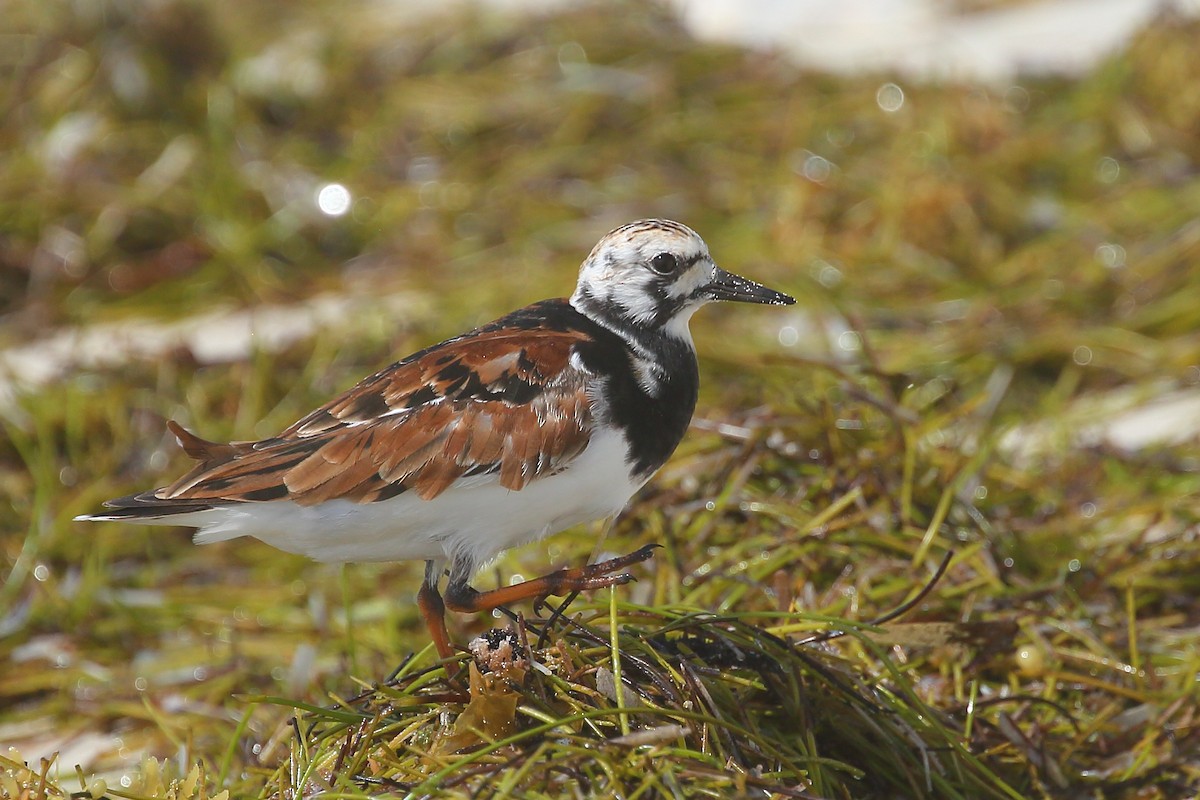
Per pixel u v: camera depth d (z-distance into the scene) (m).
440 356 7.23
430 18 17.52
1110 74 15.80
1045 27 18.16
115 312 14.00
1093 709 8.16
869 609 8.47
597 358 7.35
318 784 6.46
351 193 14.93
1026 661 8.17
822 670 7.16
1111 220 13.82
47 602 10.05
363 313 13.12
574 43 16.70
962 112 15.06
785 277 13.15
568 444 7.15
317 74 16.34
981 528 9.00
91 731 9.02
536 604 7.21
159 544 10.83
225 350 13.02
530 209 14.71
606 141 15.55
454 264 14.23
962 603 8.56
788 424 9.41
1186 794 7.63
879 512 8.92
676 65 16.41
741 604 8.38
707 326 12.69
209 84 15.80
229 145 15.38
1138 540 9.21
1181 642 8.62
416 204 14.89
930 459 9.32
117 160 15.18
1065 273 13.15
